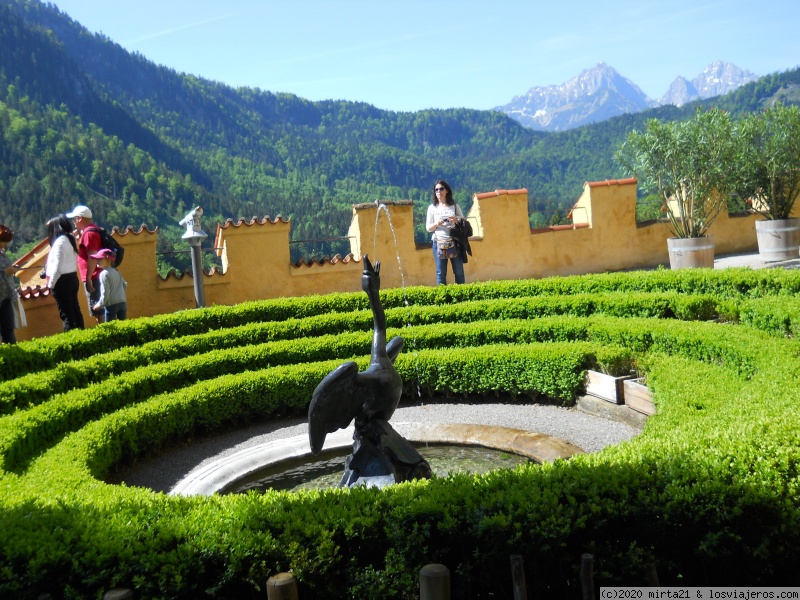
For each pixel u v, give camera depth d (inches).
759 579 169.6
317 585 168.4
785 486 173.2
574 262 686.5
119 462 328.8
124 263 570.9
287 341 433.1
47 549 161.2
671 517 167.3
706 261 596.1
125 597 143.7
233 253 599.2
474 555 165.5
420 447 325.7
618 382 346.9
